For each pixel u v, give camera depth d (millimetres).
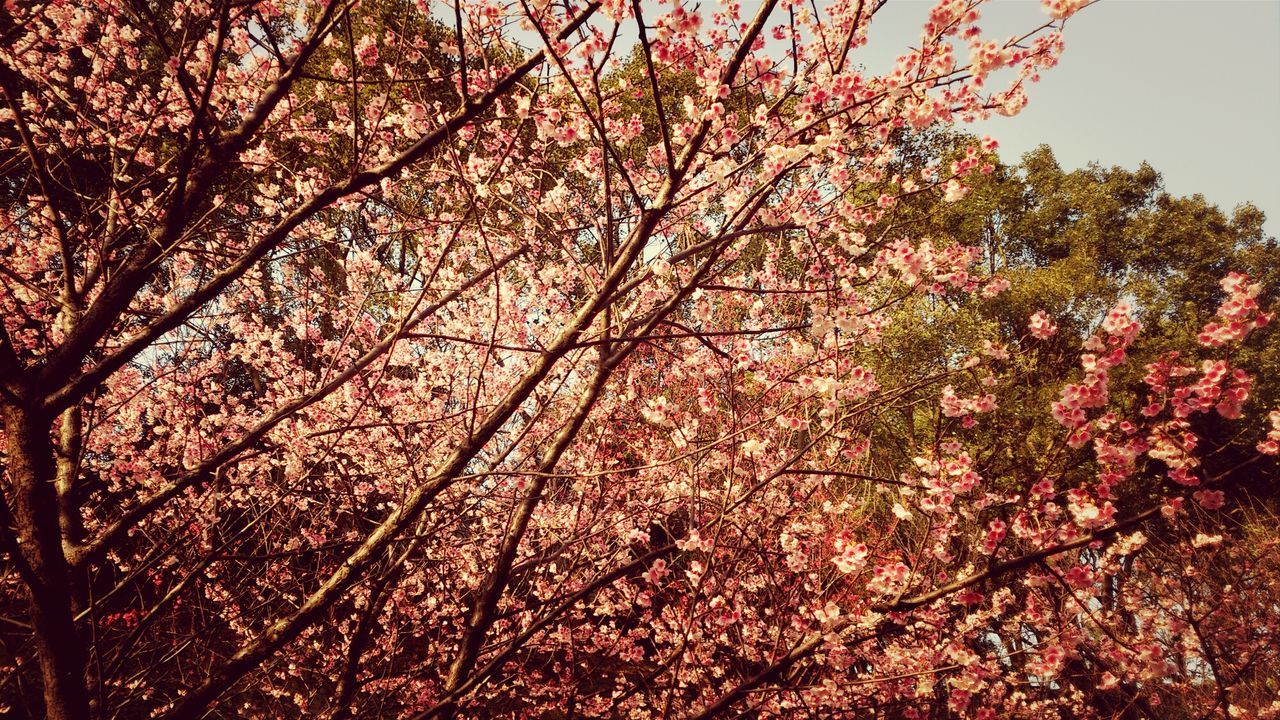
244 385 8227
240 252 4832
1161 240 18328
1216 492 2906
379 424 3430
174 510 5758
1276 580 6695
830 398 3916
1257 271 18516
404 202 6199
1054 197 17594
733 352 4398
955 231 12750
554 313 6156
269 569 6176
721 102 3248
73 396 2764
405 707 6191
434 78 3994
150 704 6066
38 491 2738
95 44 4750
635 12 2549
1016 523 3408
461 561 6328
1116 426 3221
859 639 3973
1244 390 2822
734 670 5367
